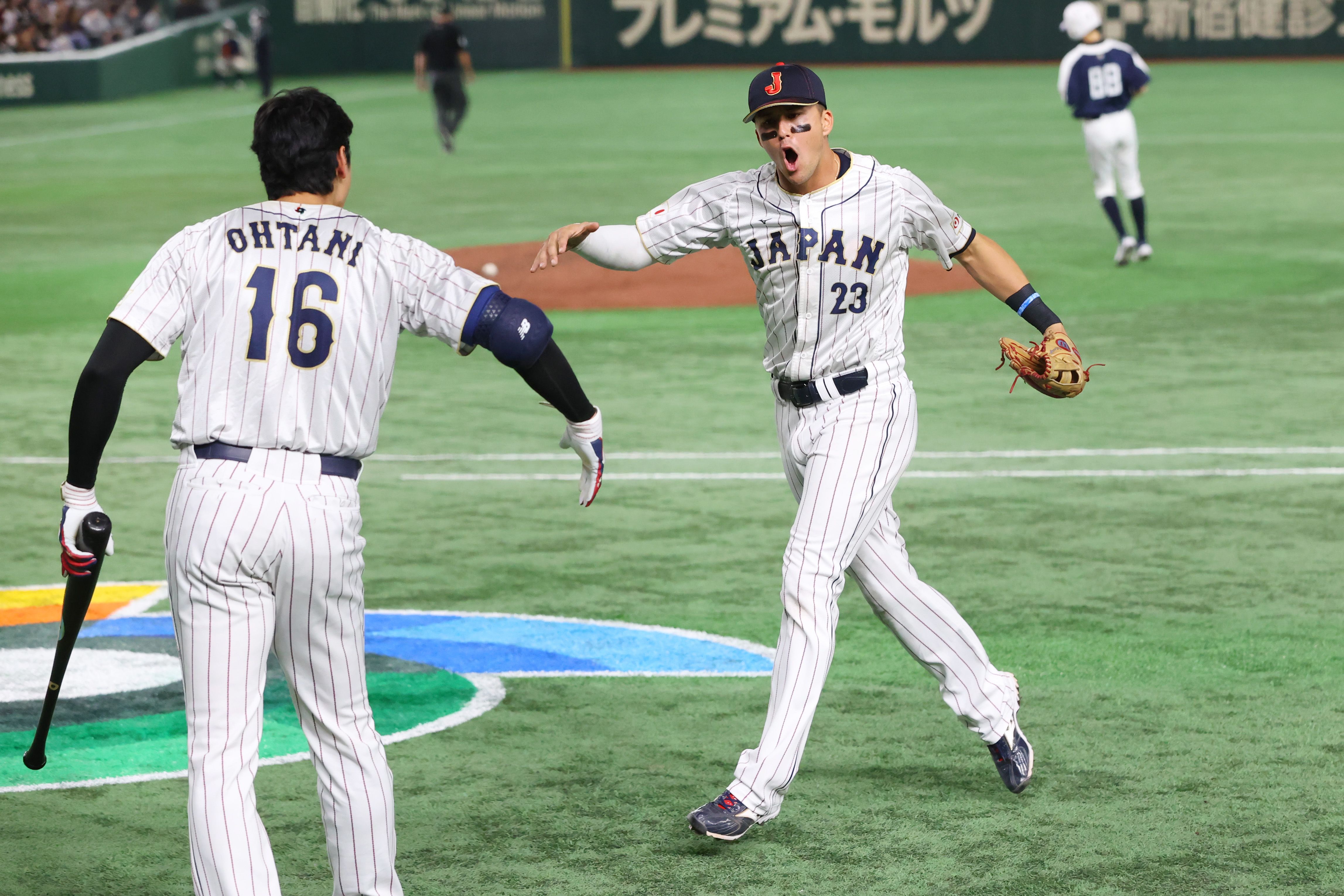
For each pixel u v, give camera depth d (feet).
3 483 113.70
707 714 69.62
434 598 87.20
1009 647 77.20
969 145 359.05
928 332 167.94
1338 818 57.62
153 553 96.94
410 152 371.56
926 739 66.23
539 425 130.31
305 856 55.72
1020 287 57.00
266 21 540.52
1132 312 174.91
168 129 438.40
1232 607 83.10
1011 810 58.85
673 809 59.57
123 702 71.92
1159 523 98.94
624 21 621.72
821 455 56.54
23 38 551.59
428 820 58.65
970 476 111.24
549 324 45.96
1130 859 54.49
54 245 240.32
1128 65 199.82
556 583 89.61
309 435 44.39
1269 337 159.12
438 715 69.62
